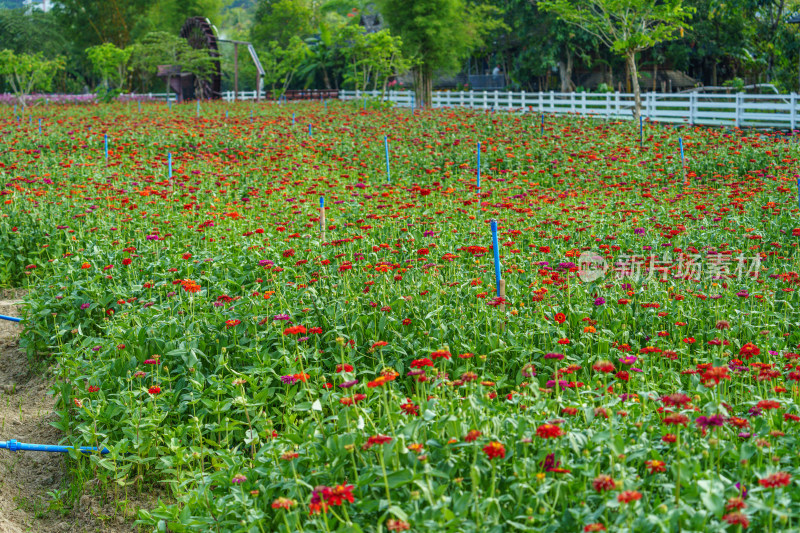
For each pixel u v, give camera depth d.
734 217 10.66
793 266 8.77
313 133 22.36
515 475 4.00
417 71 39.03
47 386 7.48
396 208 11.52
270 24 62.38
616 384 5.62
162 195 12.58
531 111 29.72
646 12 24.97
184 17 65.50
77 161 16.66
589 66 39.88
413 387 6.30
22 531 5.32
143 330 6.70
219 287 8.02
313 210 12.01
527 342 6.61
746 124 23.78
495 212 11.27
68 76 72.56
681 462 3.87
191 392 6.12
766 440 4.37
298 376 5.09
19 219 11.04
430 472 3.88
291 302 7.30
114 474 5.78
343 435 4.35
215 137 21.08
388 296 7.27
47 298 8.34
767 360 6.48
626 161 16.98
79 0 66.12
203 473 5.34
